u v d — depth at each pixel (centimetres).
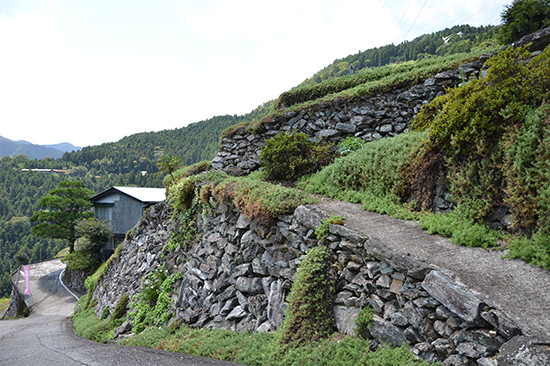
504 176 529
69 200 3941
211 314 829
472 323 345
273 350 516
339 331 509
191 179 1194
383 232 554
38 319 2423
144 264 1458
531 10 1353
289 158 1100
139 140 18562
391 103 1162
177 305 1023
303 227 648
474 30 7544
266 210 717
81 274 3422
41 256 8375
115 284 1753
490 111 575
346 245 548
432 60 1320
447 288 375
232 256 842
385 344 434
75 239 4131
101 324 1320
